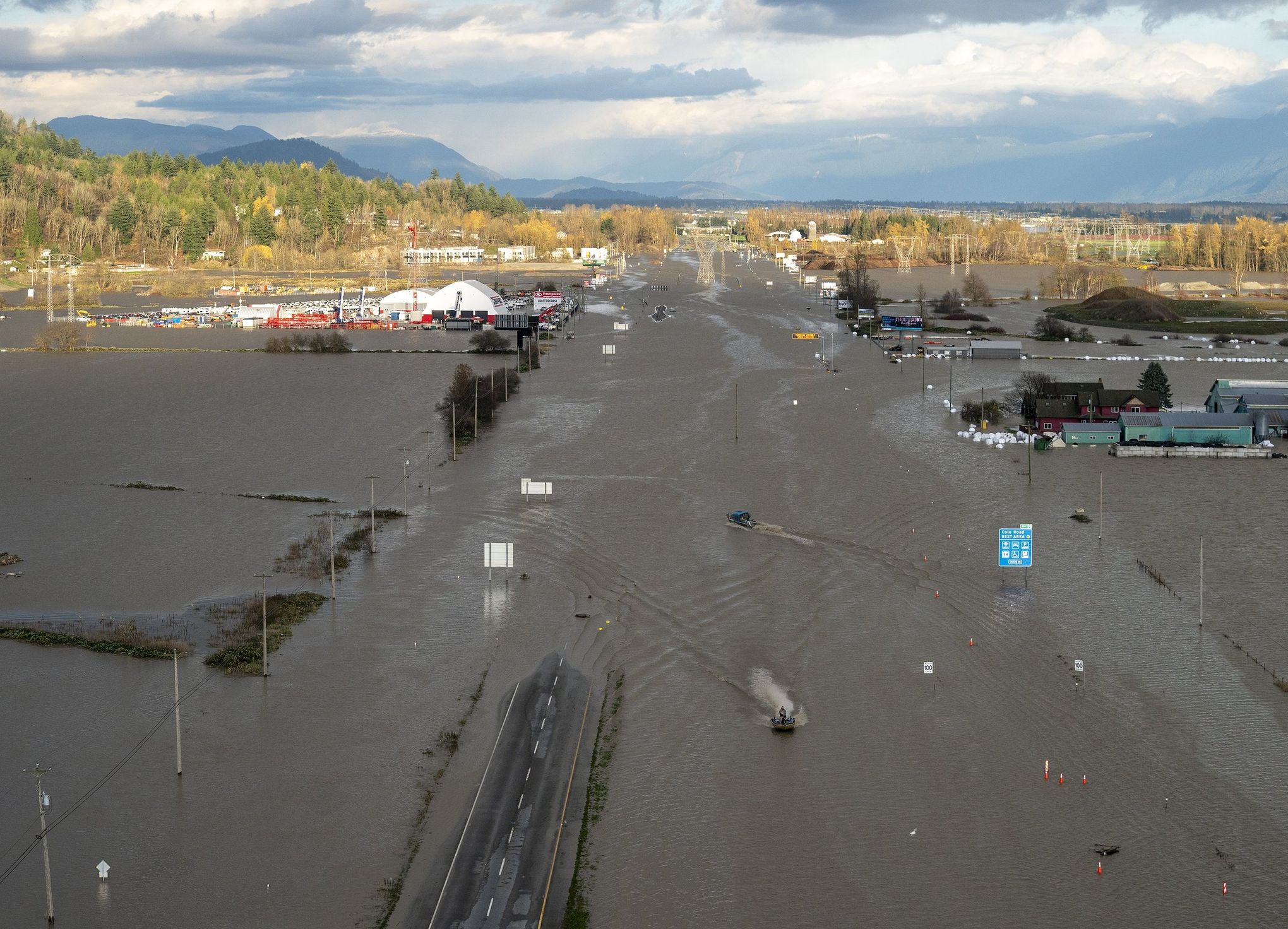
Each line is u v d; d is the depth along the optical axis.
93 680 84.56
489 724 77.88
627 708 80.06
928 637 91.56
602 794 69.25
